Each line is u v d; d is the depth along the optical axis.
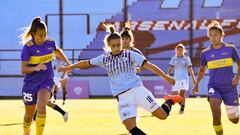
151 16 71.88
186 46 71.12
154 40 71.69
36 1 71.50
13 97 65.31
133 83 15.98
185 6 71.44
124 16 71.94
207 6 71.25
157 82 61.22
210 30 18.86
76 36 71.69
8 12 71.38
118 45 16.03
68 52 71.06
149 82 61.38
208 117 30.70
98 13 71.94
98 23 72.00
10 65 69.62
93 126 25.64
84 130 23.83
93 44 71.69
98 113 34.34
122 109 15.79
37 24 17.95
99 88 65.31
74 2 71.81
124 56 16.05
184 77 36.81
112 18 72.00
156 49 71.44
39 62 18.31
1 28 71.31
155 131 23.22
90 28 71.88
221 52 18.84
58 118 30.45
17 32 71.31
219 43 18.94
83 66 16.77
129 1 72.00
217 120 18.52
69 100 54.00
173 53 71.44
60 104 45.69
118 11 72.06
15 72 69.62
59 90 59.75
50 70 18.56
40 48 18.30
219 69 18.86
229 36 70.88
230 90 18.97
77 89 62.50
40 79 18.25
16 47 71.12
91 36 71.69
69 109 38.56
